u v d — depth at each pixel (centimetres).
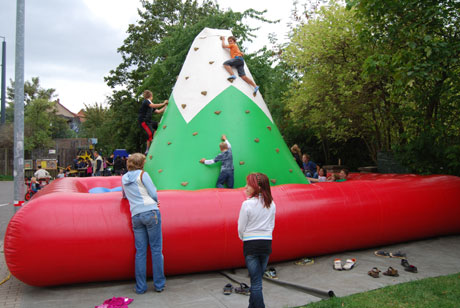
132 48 2650
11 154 2584
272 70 1391
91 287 418
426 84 818
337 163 1600
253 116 642
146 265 406
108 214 412
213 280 438
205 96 642
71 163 2631
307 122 1310
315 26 1148
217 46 696
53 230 387
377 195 548
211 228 434
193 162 579
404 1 688
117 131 2636
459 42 664
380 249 566
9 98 5328
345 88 1035
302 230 482
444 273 441
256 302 307
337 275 443
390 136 1195
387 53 775
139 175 395
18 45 661
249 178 328
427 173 773
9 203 1174
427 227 583
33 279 391
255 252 312
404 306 334
